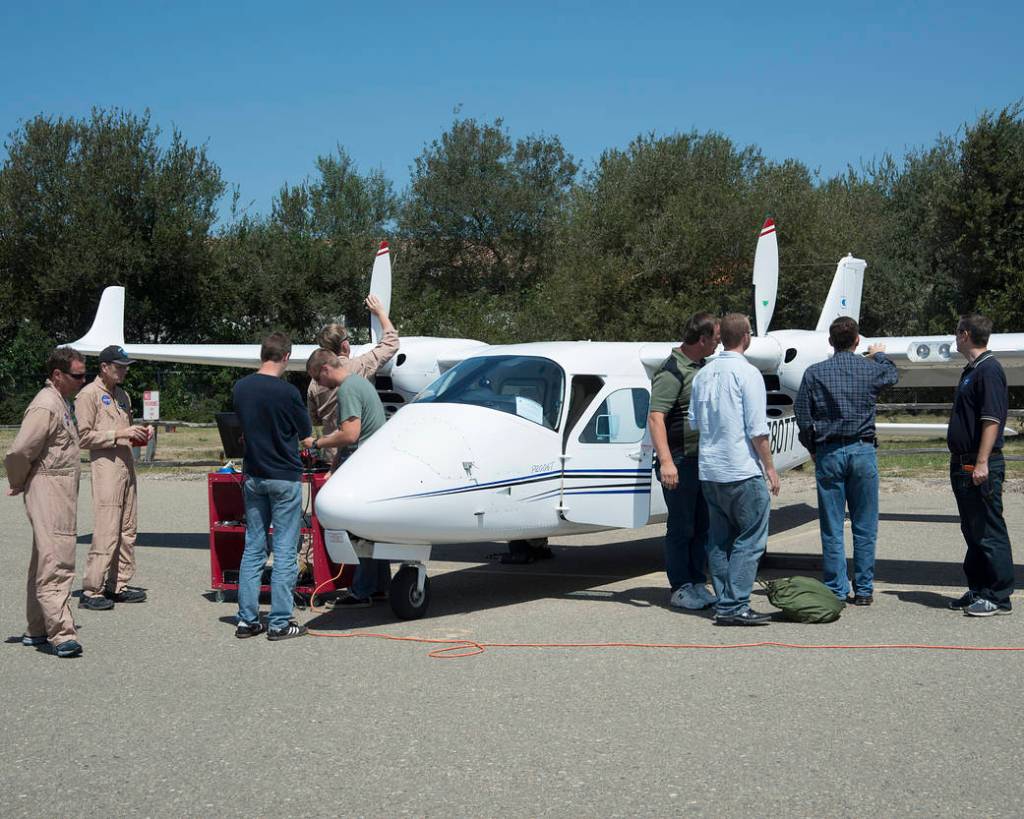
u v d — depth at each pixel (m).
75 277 31.78
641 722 4.41
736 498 6.10
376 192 41.47
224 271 35.28
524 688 4.95
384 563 7.24
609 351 7.77
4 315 32.16
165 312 35.12
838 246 28.42
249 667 5.40
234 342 36.12
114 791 3.71
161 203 33.41
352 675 5.23
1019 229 26.66
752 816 3.42
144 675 5.25
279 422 5.99
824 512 6.68
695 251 27.80
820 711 4.51
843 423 6.52
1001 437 6.16
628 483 7.54
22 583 7.89
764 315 9.83
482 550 9.92
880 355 6.83
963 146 27.27
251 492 6.07
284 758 4.03
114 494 6.93
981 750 3.98
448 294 46.06
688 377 6.62
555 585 7.88
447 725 4.41
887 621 6.26
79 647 5.59
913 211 32.84
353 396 6.74
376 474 6.21
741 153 31.69
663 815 3.45
